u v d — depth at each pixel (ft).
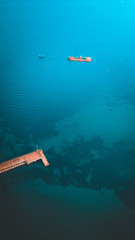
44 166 200.75
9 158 209.26
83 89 320.50
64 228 150.92
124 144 224.12
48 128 248.52
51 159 208.13
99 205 167.32
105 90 317.22
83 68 378.53
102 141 229.04
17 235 146.30
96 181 186.60
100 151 216.74
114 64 386.73
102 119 260.42
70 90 318.86
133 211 162.40
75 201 170.50
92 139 232.12
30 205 167.63
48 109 279.49
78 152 216.13
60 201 170.81
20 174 193.06
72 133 240.73
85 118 263.49
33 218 157.89
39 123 255.50
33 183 185.26
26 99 297.12
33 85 329.11
